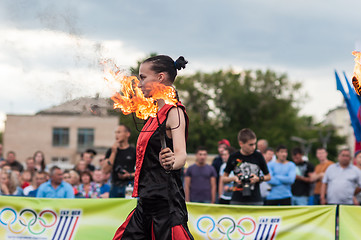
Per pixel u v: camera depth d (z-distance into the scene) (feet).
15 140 191.01
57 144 192.24
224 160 32.94
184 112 11.82
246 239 20.08
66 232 20.01
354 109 28.12
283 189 29.81
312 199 34.09
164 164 11.25
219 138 210.79
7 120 190.80
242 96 220.02
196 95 222.48
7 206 20.02
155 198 11.64
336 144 242.17
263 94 225.35
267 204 29.81
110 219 20.07
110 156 25.66
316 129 246.27
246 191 22.79
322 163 34.81
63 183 26.84
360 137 28.25
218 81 223.92
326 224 20.16
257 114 226.17
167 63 11.71
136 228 11.89
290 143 222.69
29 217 20.03
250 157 23.52
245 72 231.09
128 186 23.77
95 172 32.73
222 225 20.10
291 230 20.15
